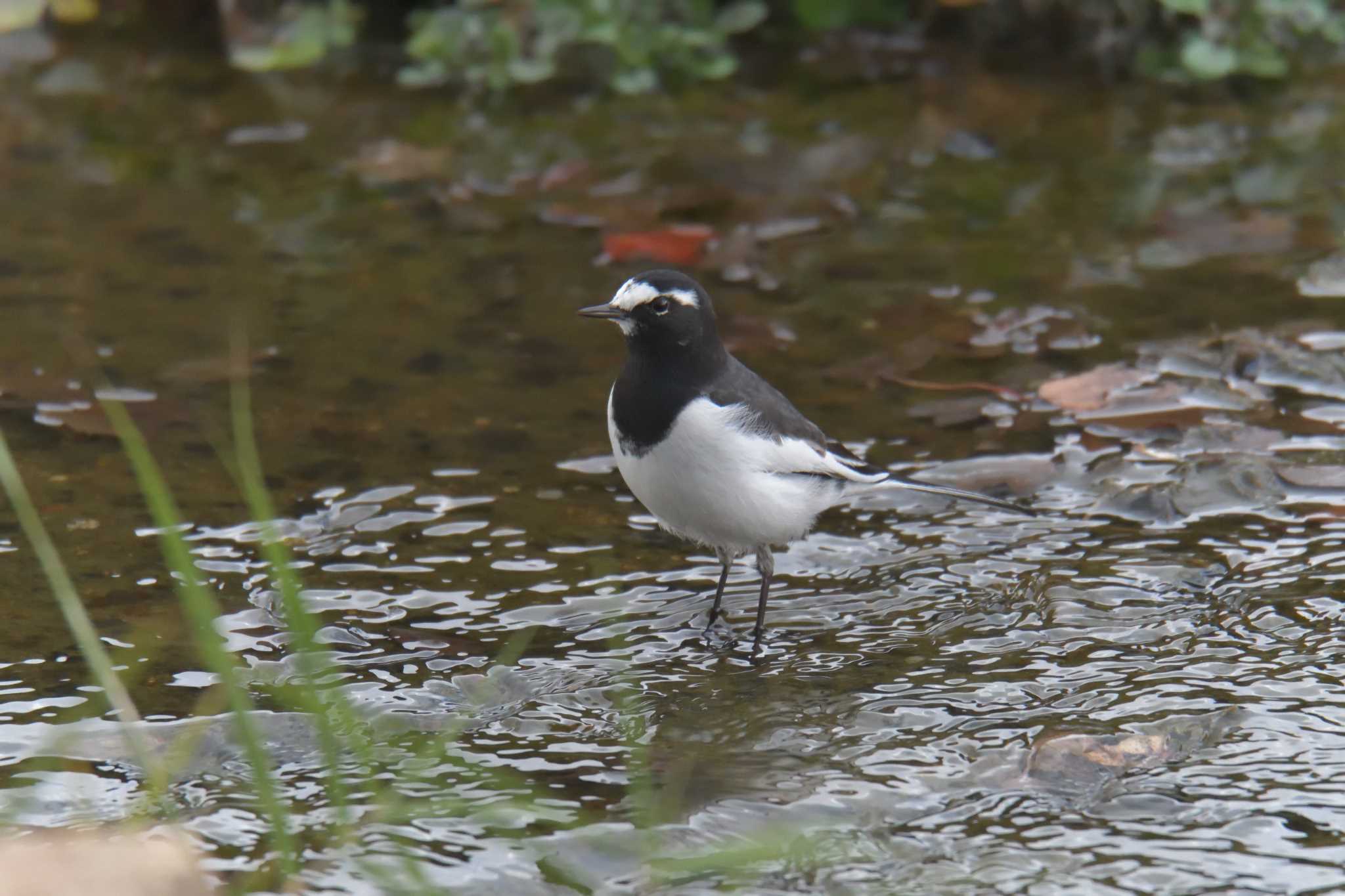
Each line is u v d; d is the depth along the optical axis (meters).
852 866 7.10
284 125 17.03
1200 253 14.31
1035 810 7.50
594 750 8.15
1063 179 15.80
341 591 9.67
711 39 17.81
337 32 18.50
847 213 15.17
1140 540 10.23
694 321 9.09
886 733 8.24
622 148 16.50
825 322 13.23
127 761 7.94
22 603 9.39
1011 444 11.43
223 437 11.46
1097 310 13.35
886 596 9.76
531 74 17.36
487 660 9.02
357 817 7.50
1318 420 11.62
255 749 6.91
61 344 12.77
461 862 7.18
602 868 7.13
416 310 13.43
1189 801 7.53
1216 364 12.41
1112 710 8.35
